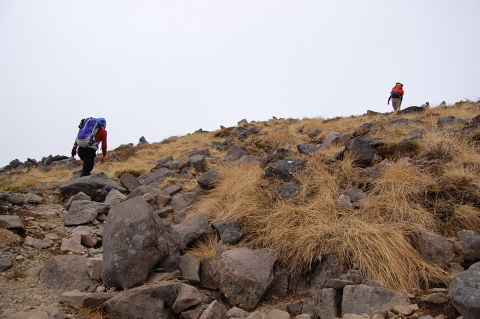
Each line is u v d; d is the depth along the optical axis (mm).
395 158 6270
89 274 3967
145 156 15406
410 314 2939
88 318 3248
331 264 3799
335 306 3225
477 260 3688
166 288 3477
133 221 3855
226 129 19125
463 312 2646
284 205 4926
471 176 4773
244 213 5059
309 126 13859
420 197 4699
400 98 15211
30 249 4566
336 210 4688
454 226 4238
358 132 9852
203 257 4555
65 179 10867
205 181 7016
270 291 4016
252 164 7281
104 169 12781
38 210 6207
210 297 3928
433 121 9055
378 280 3498
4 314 3088
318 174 5633
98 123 8125
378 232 4000
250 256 4105
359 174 5594
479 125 7371
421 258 3783
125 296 3307
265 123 19219
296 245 4168
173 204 6762
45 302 3445
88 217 5719
